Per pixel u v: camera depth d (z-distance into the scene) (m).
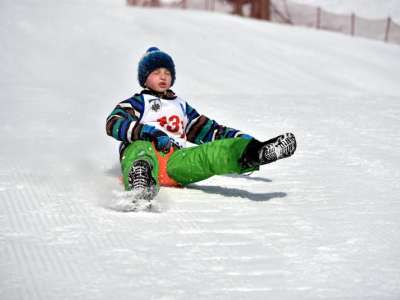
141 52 58.25
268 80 54.41
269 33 73.44
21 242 9.64
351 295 7.96
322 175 14.62
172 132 13.16
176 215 11.15
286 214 11.40
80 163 15.52
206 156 11.95
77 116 22.94
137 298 7.73
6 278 8.27
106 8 75.50
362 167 15.44
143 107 13.01
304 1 115.62
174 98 13.38
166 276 8.44
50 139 18.52
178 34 66.12
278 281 8.37
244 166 11.41
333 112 23.39
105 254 9.18
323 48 69.00
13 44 56.59
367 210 11.77
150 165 11.30
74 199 12.09
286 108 24.27
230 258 9.14
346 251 9.52
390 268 8.88
